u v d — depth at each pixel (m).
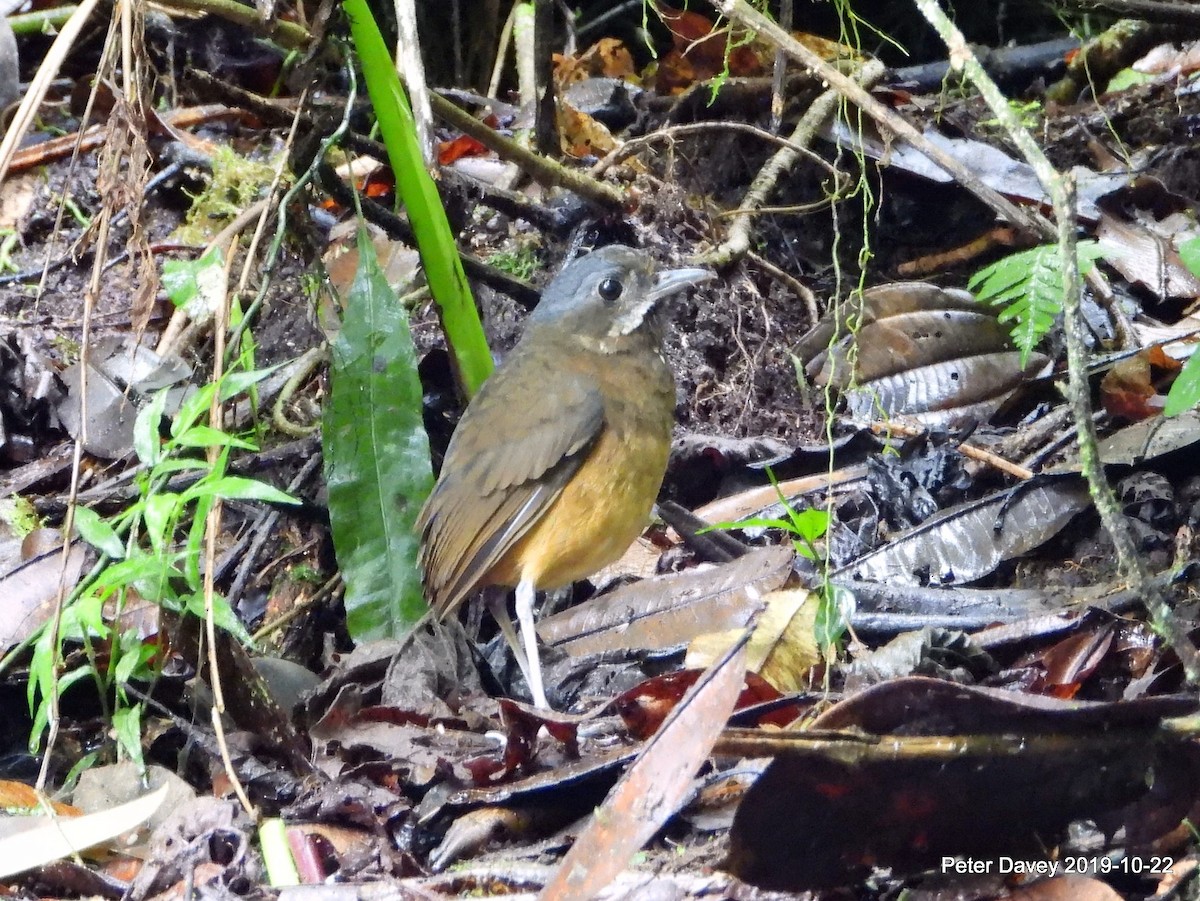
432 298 10.00
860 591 8.47
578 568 8.78
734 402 10.95
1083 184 12.24
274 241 8.65
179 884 5.91
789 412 10.92
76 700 8.33
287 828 6.42
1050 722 5.16
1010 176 12.04
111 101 12.84
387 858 6.26
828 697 6.82
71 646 8.58
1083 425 5.30
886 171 12.41
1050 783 5.27
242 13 9.09
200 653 7.22
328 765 7.13
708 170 13.09
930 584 8.88
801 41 13.92
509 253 12.08
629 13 16.77
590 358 8.57
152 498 7.21
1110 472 9.21
